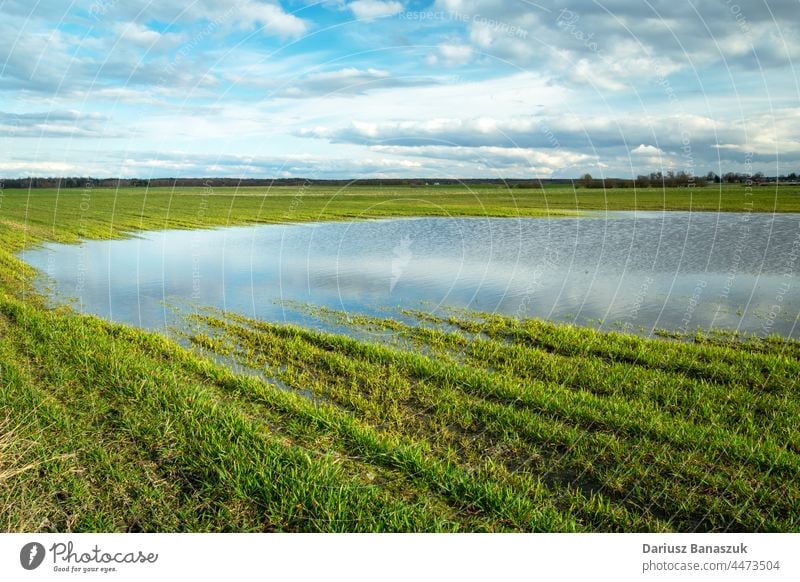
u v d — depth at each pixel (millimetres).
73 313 10453
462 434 5805
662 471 5039
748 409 6102
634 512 4559
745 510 4516
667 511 4578
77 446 5266
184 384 6633
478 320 10297
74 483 4738
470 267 15586
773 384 6773
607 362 7777
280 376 7336
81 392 6434
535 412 6199
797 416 5883
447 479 4879
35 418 5641
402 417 6152
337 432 5660
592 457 5270
